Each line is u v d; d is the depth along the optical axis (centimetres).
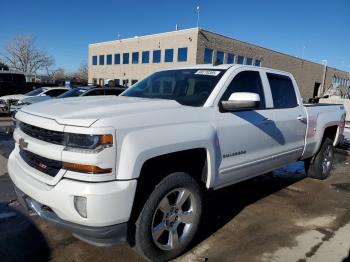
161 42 3953
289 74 516
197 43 3525
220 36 3756
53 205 272
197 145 326
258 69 449
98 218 263
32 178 299
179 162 332
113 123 271
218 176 363
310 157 606
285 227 414
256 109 426
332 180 641
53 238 362
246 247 360
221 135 360
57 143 278
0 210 429
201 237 379
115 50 4741
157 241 312
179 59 3741
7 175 582
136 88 455
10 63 6688
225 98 380
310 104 593
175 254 328
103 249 343
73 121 270
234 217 439
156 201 302
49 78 6053
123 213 272
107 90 1219
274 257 342
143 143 282
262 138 424
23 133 321
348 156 887
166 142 298
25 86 1947
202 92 379
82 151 264
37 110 316
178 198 326
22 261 317
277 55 4697
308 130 541
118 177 272
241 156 394
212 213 450
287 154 491
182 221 330
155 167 312
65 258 325
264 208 477
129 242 302
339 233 402
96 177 263
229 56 3922
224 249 354
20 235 366
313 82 5831
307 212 468
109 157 266
